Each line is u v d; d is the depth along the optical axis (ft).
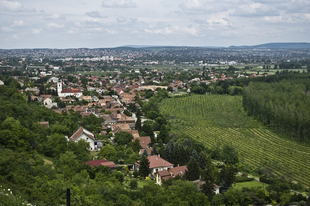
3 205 201.77
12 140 387.96
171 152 515.50
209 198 370.12
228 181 421.18
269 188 409.08
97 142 538.88
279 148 650.02
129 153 503.20
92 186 317.22
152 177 441.68
